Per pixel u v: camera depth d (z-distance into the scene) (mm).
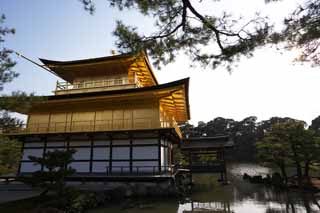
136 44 7707
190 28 7488
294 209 14734
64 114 24734
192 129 97438
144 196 18078
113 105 23922
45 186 13484
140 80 32594
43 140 23984
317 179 26062
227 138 31609
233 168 59531
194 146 30484
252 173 45344
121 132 21234
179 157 44094
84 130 22578
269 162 29391
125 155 21656
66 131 23094
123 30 7480
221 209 15273
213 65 7953
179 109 30656
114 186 19250
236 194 21469
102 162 21922
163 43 7867
